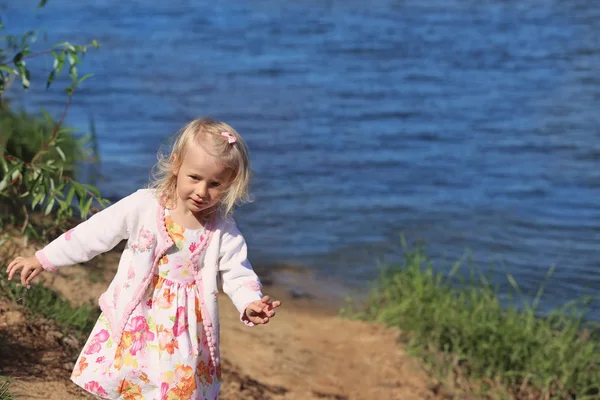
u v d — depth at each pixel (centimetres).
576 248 955
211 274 376
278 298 801
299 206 1066
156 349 365
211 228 379
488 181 1200
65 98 1540
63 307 555
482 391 649
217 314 378
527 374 661
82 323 544
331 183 1163
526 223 1033
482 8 2927
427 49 2220
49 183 540
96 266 682
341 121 1502
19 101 1438
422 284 762
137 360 362
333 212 1049
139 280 368
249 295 373
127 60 1953
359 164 1258
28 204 706
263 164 1236
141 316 366
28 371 459
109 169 1124
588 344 697
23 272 369
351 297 812
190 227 375
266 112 1541
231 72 1883
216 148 357
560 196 1145
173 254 372
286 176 1185
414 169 1245
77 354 496
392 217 1039
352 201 1095
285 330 713
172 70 1875
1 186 520
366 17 2705
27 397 428
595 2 3027
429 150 1346
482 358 679
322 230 987
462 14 2803
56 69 531
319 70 1938
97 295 621
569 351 685
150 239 370
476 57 2133
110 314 369
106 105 1520
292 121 1486
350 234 977
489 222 1033
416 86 1806
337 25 2552
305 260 902
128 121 1416
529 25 2602
